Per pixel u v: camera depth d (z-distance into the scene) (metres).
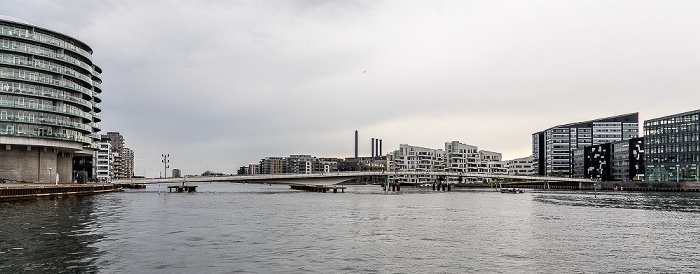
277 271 31.05
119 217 61.34
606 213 75.94
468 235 48.12
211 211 74.19
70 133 123.38
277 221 59.69
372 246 40.84
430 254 37.41
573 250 39.69
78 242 40.53
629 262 35.03
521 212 77.31
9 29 110.50
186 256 35.38
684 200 119.56
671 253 38.69
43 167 118.25
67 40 125.31
